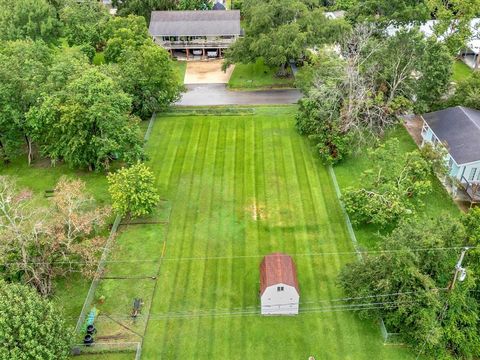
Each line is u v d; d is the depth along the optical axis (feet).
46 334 89.25
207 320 109.29
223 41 238.68
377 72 169.99
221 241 130.21
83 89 144.15
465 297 100.07
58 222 118.73
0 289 94.73
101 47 236.43
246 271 121.08
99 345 103.19
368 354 101.50
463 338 99.25
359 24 192.95
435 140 158.40
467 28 201.87
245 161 161.89
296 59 207.92
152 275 120.26
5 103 146.82
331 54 177.06
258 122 184.55
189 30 235.40
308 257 124.77
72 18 216.13
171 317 109.91
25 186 151.64
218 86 215.51
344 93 167.22
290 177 153.89
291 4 207.31
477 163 139.44
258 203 143.33
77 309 112.16
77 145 144.97
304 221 136.36
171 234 132.67
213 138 175.01
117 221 135.03
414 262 99.60
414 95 173.27
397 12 214.48
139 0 253.44
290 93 207.31
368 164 158.20
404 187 134.92
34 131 150.61
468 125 153.38
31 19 209.77
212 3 292.40
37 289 110.32
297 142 171.53
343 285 108.06
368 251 119.75
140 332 106.63
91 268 117.91
